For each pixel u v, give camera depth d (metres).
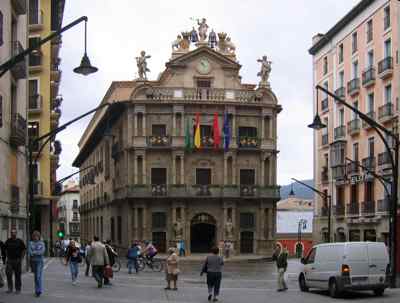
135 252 36.78
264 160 62.25
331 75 60.38
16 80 31.28
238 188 61.19
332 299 22.66
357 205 53.09
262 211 62.12
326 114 61.25
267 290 26.33
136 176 60.62
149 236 60.53
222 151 61.72
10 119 30.05
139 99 60.75
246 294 24.12
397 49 47.34
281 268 25.94
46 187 53.44
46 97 53.00
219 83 62.88
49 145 53.75
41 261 20.58
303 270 25.89
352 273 23.09
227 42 64.56
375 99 50.78
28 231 32.28
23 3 31.12
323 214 61.09
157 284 28.08
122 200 63.41
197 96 61.34
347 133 55.88
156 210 60.94
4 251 22.02
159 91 61.16
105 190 74.88
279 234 83.06
